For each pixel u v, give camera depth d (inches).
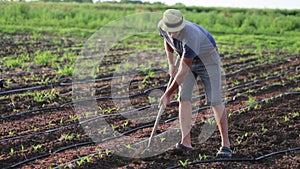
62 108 321.1
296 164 226.4
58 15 953.5
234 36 831.1
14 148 245.1
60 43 628.1
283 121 290.7
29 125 283.4
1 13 886.4
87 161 224.8
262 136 262.7
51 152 240.4
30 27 783.7
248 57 564.1
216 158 230.5
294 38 836.6
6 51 543.8
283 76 449.7
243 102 346.9
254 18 1016.9
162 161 228.1
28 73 428.5
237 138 259.6
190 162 223.3
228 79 434.6
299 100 346.0
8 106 319.6
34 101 333.7
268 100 345.4
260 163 228.2
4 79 397.4
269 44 725.9
